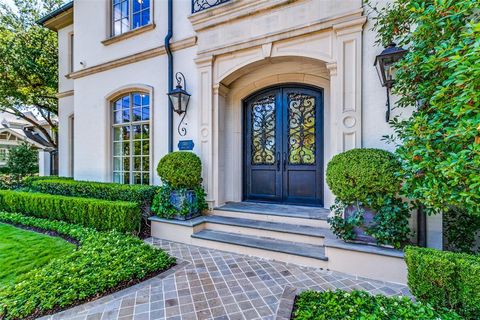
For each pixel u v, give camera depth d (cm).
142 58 580
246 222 421
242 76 511
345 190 291
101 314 221
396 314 189
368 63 346
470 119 158
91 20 669
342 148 354
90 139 669
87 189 553
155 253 335
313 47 385
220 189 491
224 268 316
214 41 473
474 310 180
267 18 421
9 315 215
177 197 438
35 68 970
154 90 565
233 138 527
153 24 564
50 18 806
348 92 354
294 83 482
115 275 269
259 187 523
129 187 509
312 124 474
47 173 990
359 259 295
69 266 280
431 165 194
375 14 340
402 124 241
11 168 962
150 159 567
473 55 150
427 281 199
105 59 642
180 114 513
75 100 697
